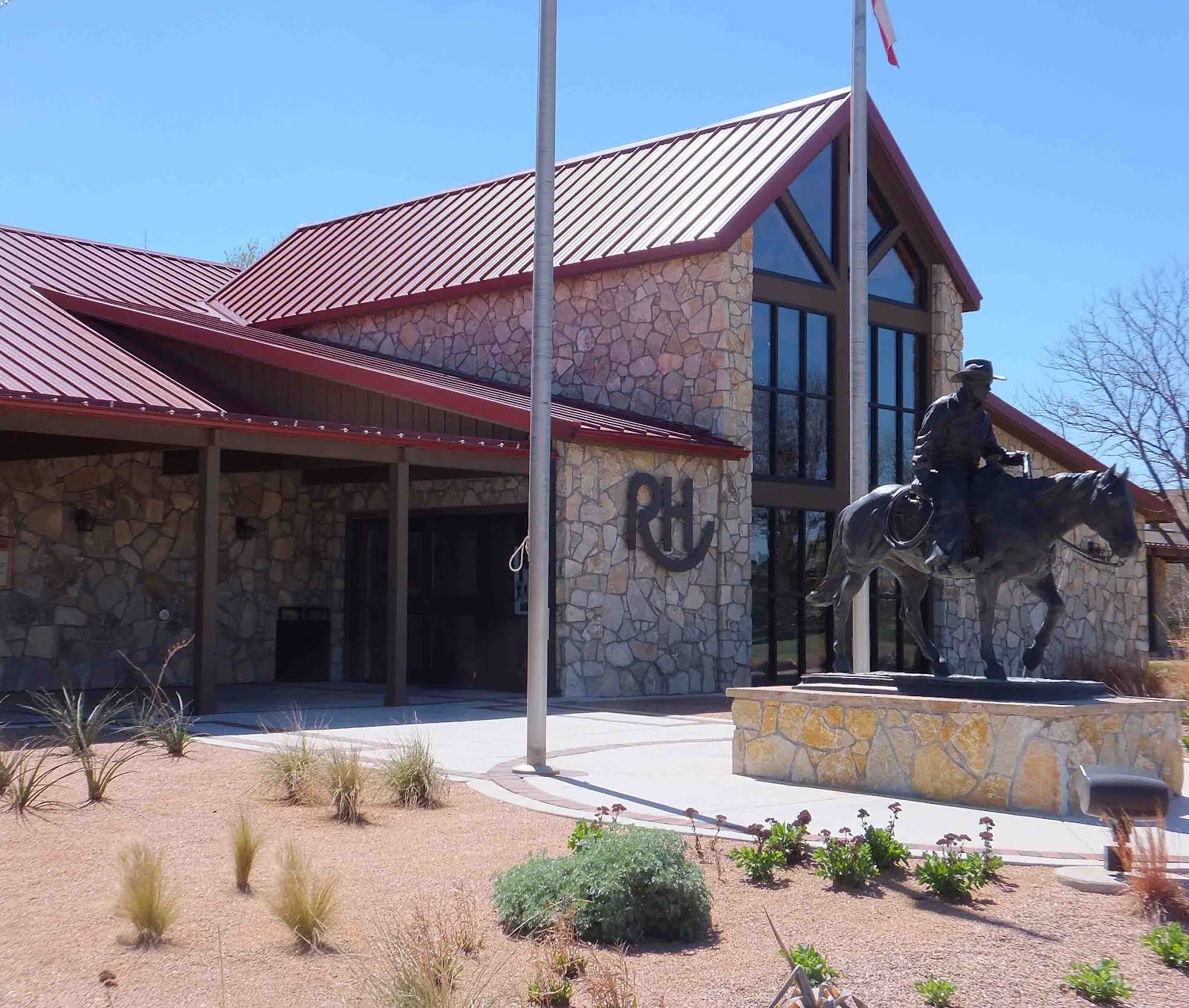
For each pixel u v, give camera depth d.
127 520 20.81
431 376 23.36
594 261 23.73
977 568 11.07
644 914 6.91
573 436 19.25
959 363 26.98
